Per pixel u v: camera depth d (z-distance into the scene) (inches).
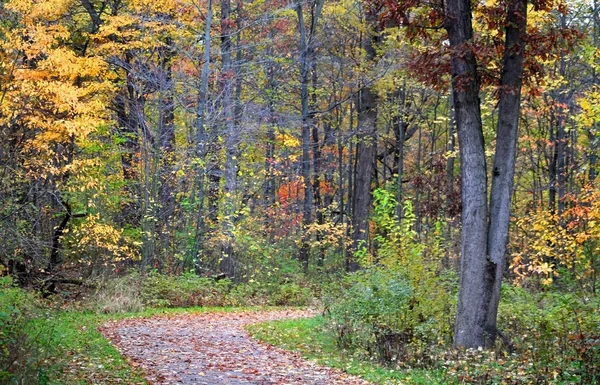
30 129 652.7
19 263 706.8
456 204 530.9
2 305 374.3
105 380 342.6
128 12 973.8
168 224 975.6
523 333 455.5
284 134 1117.7
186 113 1060.5
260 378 384.5
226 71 1007.0
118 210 943.0
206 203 1070.4
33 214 727.7
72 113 673.0
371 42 1058.1
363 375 399.5
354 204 1205.1
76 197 820.0
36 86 637.3
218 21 1166.3
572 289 612.7
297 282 992.2
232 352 482.0
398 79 1034.7
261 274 978.7
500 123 457.7
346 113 1401.3
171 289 828.0
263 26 1098.7
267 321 690.2
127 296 761.6
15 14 636.1
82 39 976.3
